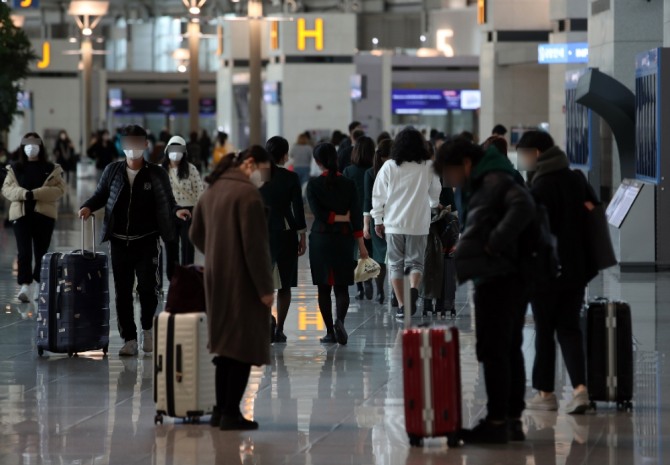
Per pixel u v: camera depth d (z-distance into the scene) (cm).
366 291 3675
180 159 3681
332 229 2823
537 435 1955
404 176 3067
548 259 1872
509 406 1938
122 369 2550
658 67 4053
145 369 2548
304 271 4566
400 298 3130
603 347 2111
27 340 2939
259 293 1948
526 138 2052
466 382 2389
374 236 3481
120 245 2673
